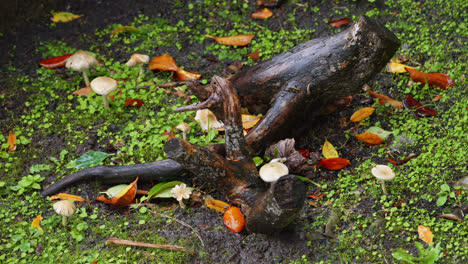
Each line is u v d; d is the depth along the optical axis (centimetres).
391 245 86
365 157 94
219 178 87
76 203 92
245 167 88
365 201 90
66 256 87
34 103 102
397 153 94
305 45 94
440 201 88
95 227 89
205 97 92
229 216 89
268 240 88
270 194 83
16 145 98
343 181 92
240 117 87
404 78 102
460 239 86
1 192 93
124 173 92
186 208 91
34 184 93
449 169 91
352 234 88
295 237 88
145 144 96
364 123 98
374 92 101
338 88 94
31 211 91
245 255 87
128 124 99
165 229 89
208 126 95
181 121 98
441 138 95
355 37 91
